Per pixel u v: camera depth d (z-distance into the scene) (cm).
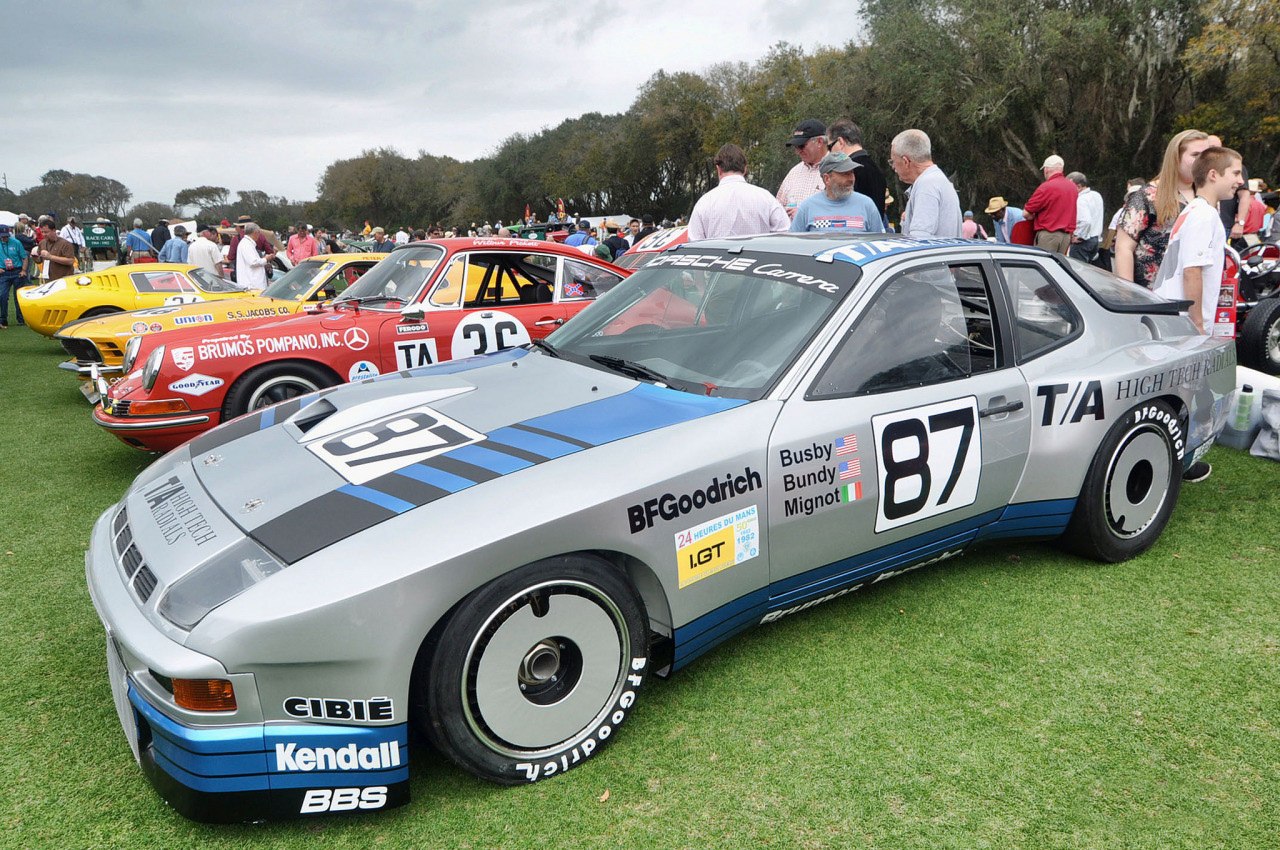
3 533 438
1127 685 279
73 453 595
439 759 250
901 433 290
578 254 614
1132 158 3153
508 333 576
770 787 235
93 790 239
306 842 218
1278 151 2795
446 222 9381
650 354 310
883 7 3334
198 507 240
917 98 3181
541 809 228
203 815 207
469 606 215
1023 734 256
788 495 267
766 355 288
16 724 270
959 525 317
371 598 202
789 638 313
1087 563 369
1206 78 2978
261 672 199
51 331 1009
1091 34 2862
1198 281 436
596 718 245
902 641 309
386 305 557
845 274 303
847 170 475
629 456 245
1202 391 380
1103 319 364
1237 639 306
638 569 247
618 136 6788
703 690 281
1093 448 339
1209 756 245
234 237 1490
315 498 230
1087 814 223
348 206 9869
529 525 219
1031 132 3294
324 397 312
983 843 214
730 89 6188
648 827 221
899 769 241
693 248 362
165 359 491
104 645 321
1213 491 447
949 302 317
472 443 253
